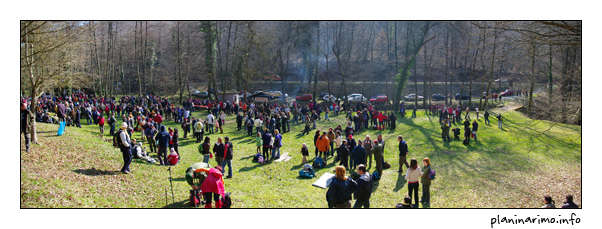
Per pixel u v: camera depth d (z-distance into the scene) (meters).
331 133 18.05
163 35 59.72
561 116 13.12
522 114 34.50
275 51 50.19
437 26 37.72
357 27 47.59
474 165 17.08
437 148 20.80
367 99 47.72
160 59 62.06
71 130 18.33
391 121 27.02
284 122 26.11
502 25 9.39
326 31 44.94
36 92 13.78
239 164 16.03
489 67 41.47
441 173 15.76
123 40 51.81
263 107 33.59
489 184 14.22
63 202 8.64
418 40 37.22
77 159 12.55
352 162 16.14
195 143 20.84
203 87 66.62
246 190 11.85
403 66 38.19
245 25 39.75
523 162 17.64
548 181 14.69
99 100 37.31
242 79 50.53
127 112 32.06
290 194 11.75
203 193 9.16
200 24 45.03
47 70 15.21
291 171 15.16
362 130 27.12
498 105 42.12
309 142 22.30
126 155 12.16
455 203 11.80
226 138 13.35
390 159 18.33
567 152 19.67
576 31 8.96
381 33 56.91
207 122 25.69
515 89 52.69
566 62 17.19
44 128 17.34
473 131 22.50
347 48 45.47
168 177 12.65
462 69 62.78
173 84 60.09
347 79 56.41
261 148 19.53
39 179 9.55
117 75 57.34
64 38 13.79
